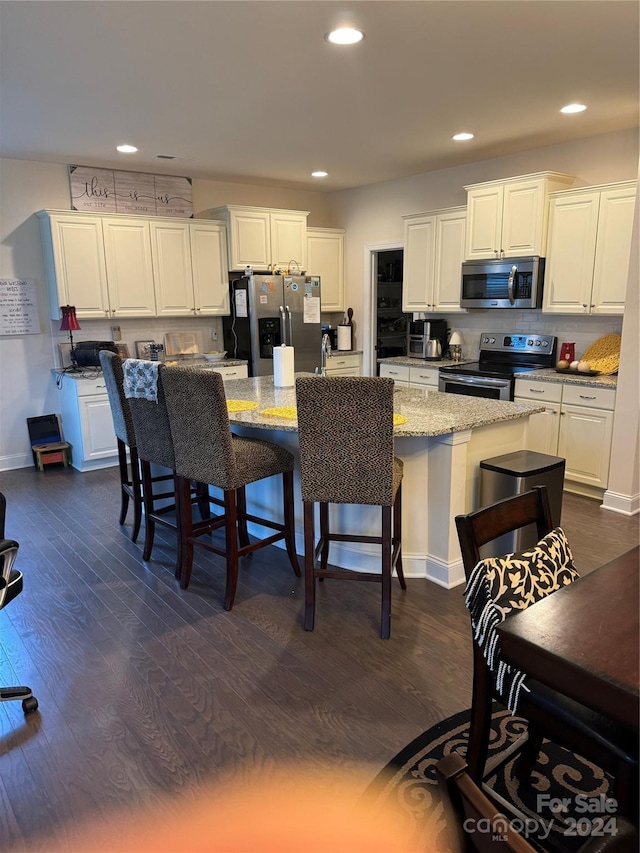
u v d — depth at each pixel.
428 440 3.03
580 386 4.33
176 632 2.71
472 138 4.54
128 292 5.43
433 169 5.67
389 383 2.38
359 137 4.45
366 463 2.51
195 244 5.77
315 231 6.63
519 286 4.82
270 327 6.06
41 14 2.45
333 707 2.19
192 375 2.73
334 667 2.43
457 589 3.07
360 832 1.67
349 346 6.86
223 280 6.02
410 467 3.10
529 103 3.71
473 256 5.15
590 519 3.99
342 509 3.23
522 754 1.82
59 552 3.61
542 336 5.09
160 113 3.79
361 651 2.54
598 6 2.45
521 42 2.80
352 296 6.96
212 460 2.81
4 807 1.77
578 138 4.59
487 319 5.61
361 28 2.62
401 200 6.18
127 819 1.73
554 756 1.96
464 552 1.61
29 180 5.10
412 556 3.19
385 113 3.87
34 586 3.17
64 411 5.46
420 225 5.67
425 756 1.94
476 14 2.51
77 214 5.06
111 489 4.79
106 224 5.23
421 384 5.56
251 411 3.22
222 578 3.25
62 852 1.63
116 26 2.57
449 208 5.36
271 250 6.18
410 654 2.51
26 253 5.18
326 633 2.68
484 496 3.13
